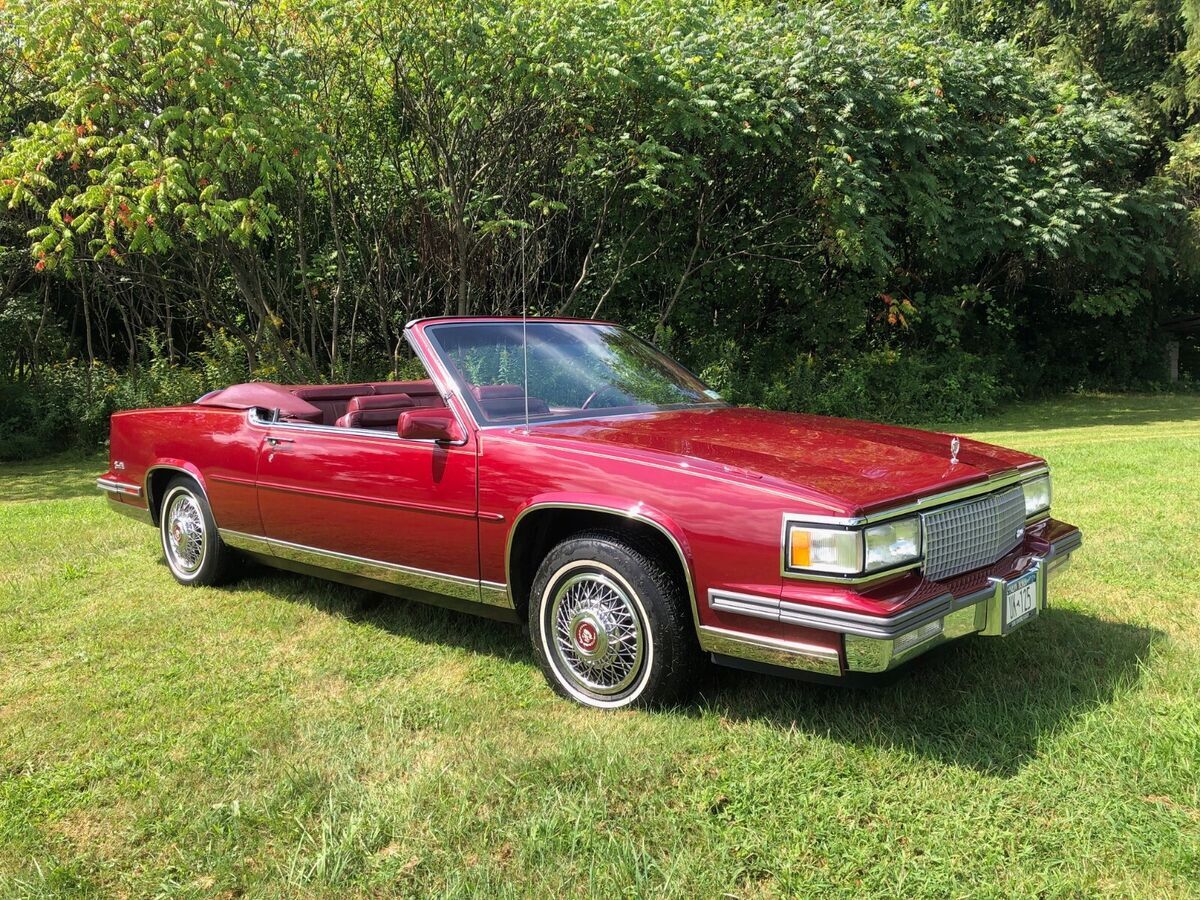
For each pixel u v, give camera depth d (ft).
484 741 9.28
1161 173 59.11
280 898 6.86
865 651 8.15
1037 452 30.32
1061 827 7.47
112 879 7.24
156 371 43.42
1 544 19.25
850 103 40.50
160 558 17.87
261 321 39.60
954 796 8.00
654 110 37.55
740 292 51.11
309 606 14.39
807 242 47.47
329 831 7.57
